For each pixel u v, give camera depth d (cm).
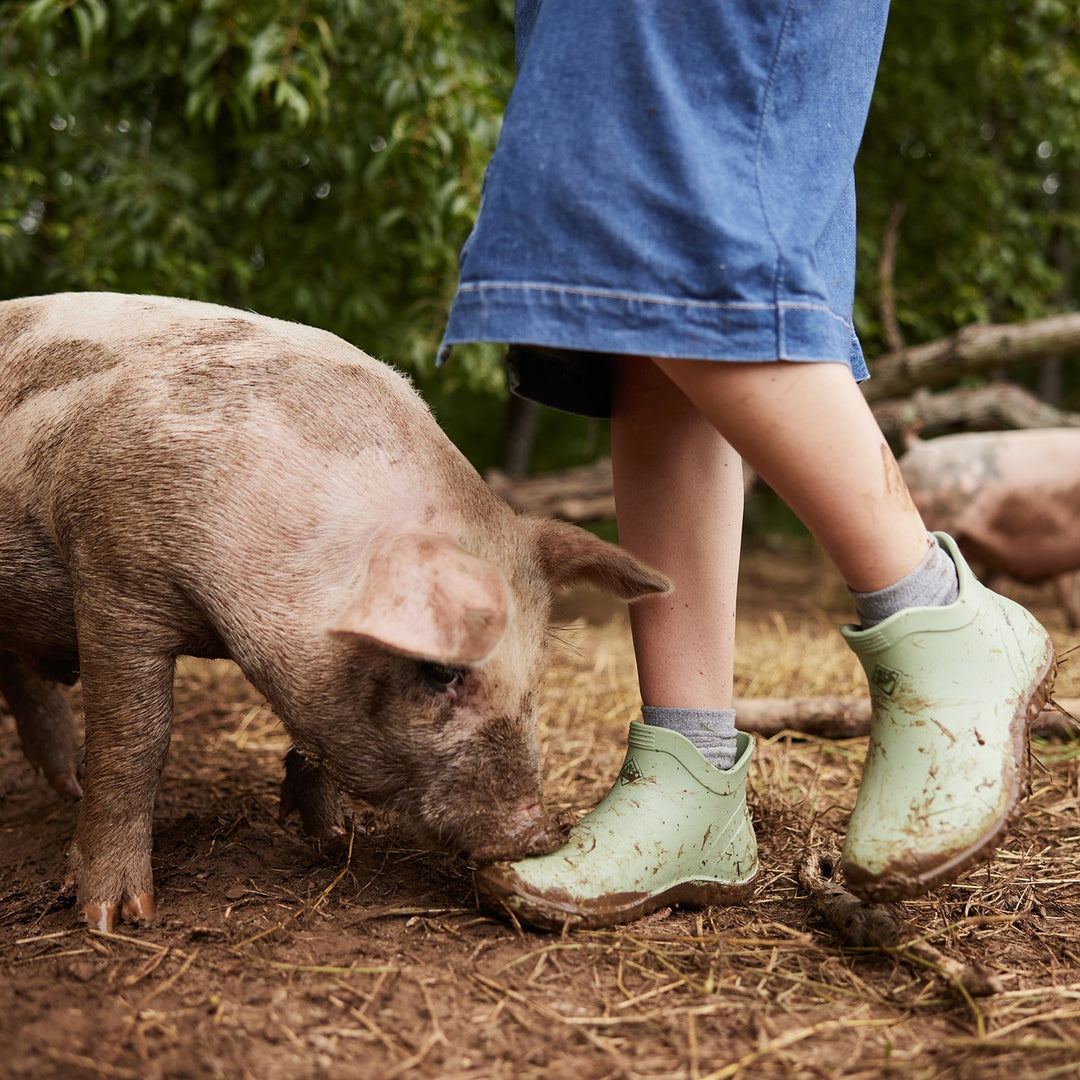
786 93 179
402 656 202
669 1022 171
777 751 340
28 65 491
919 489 587
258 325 237
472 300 180
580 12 181
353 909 217
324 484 211
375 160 456
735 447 183
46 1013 171
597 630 627
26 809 307
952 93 813
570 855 207
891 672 190
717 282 170
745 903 223
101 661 218
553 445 1287
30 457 234
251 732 376
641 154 173
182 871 240
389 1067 157
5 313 264
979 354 648
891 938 193
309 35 454
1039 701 196
